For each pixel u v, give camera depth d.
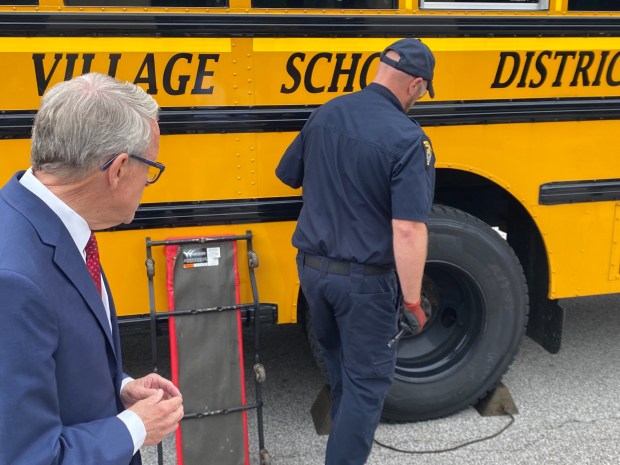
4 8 2.11
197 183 2.38
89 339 1.10
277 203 2.45
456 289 2.83
